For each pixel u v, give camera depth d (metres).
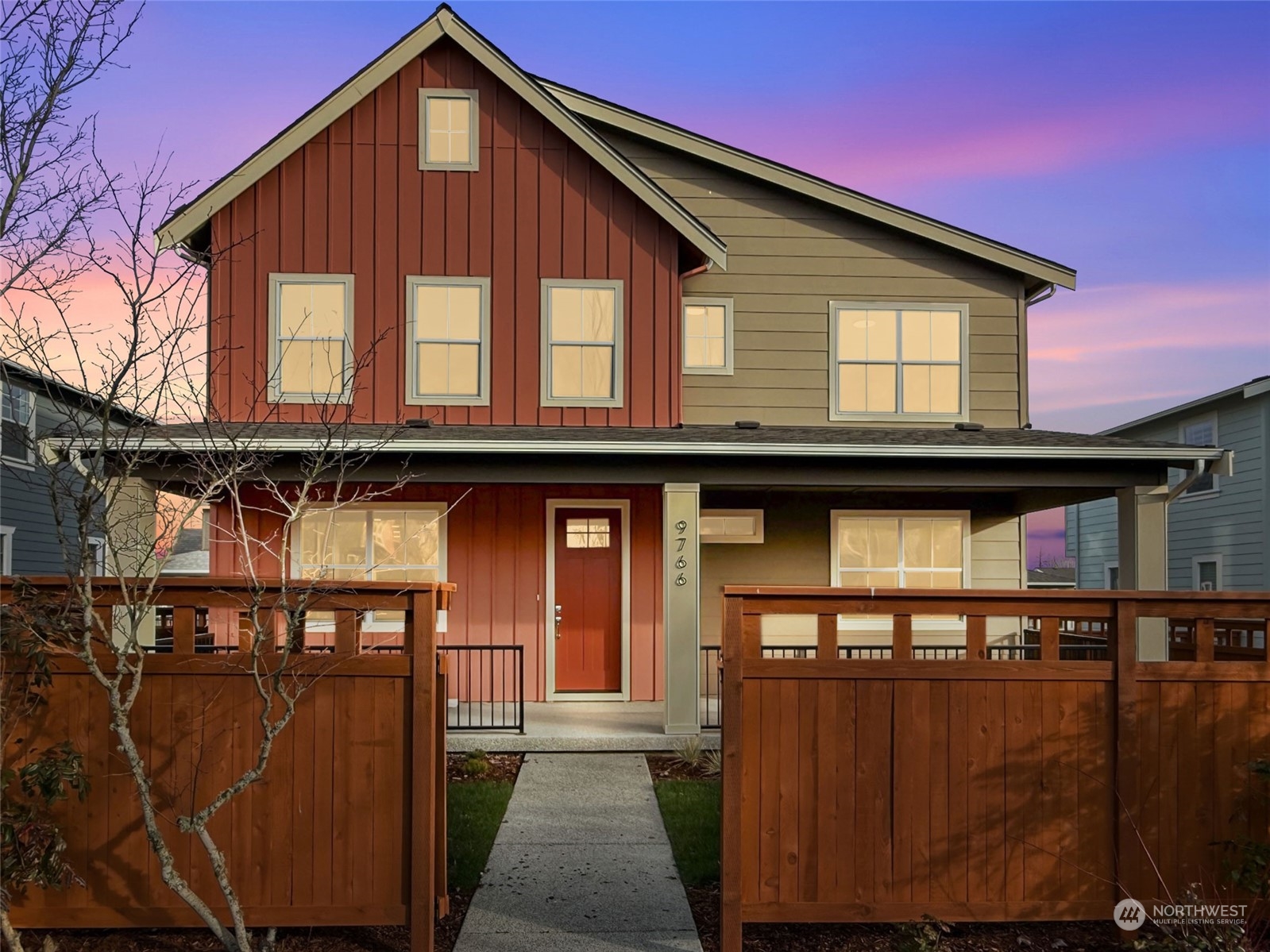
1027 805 4.75
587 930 5.05
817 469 9.77
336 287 11.06
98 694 4.63
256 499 11.20
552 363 11.26
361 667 4.69
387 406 10.99
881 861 4.68
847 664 4.71
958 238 12.38
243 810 4.64
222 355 10.87
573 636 11.59
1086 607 4.84
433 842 4.83
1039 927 5.07
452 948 4.82
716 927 5.12
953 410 12.38
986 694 4.77
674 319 11.33
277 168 11.11
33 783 4.25
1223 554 17.70
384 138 11.20
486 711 10.82
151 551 4.39
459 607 11.39
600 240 11.34
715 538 12.23
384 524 11.41
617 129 12.56
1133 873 4.71
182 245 10.69
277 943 4.82
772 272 12.39
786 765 4.69
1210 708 4.83
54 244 4.50
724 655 4.68
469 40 11.18
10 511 15.29
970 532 12.41
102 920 4.57
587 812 7.30
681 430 10.89
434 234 11.18
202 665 4.64
